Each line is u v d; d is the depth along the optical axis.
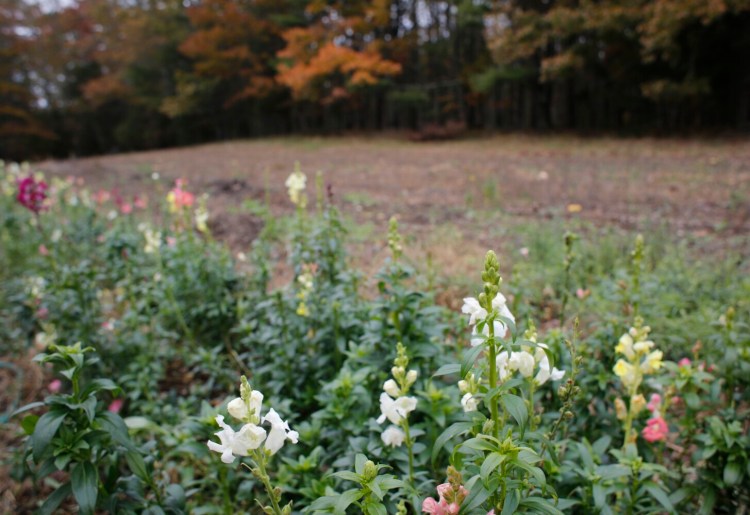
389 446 1.95
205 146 26.84
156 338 3.72
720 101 18.70
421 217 7.84
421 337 2.47
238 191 10.98
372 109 28.67
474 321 1.50
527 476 1.44
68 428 1.75
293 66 25.20
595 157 13.71
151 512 1.77
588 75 20.78
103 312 3.99
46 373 3.78
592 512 1.81
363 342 2.60
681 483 2.21
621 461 1.85
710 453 1.95
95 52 34.19
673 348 3.02
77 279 3.44
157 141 34.94
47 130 32.97
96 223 6.64
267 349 3.09
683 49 17.67
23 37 32.47
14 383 3.70
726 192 8.24
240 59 28.86
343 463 1.94
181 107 30.39
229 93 31.66
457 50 26.59
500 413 1.80
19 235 6.07
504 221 7.19
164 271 4.16
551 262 4.98
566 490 1.88
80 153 35.78
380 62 23.30
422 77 28.58
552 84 23.22
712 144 14.50
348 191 10.48
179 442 2.40
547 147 16.94
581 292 3.15
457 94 26.75
